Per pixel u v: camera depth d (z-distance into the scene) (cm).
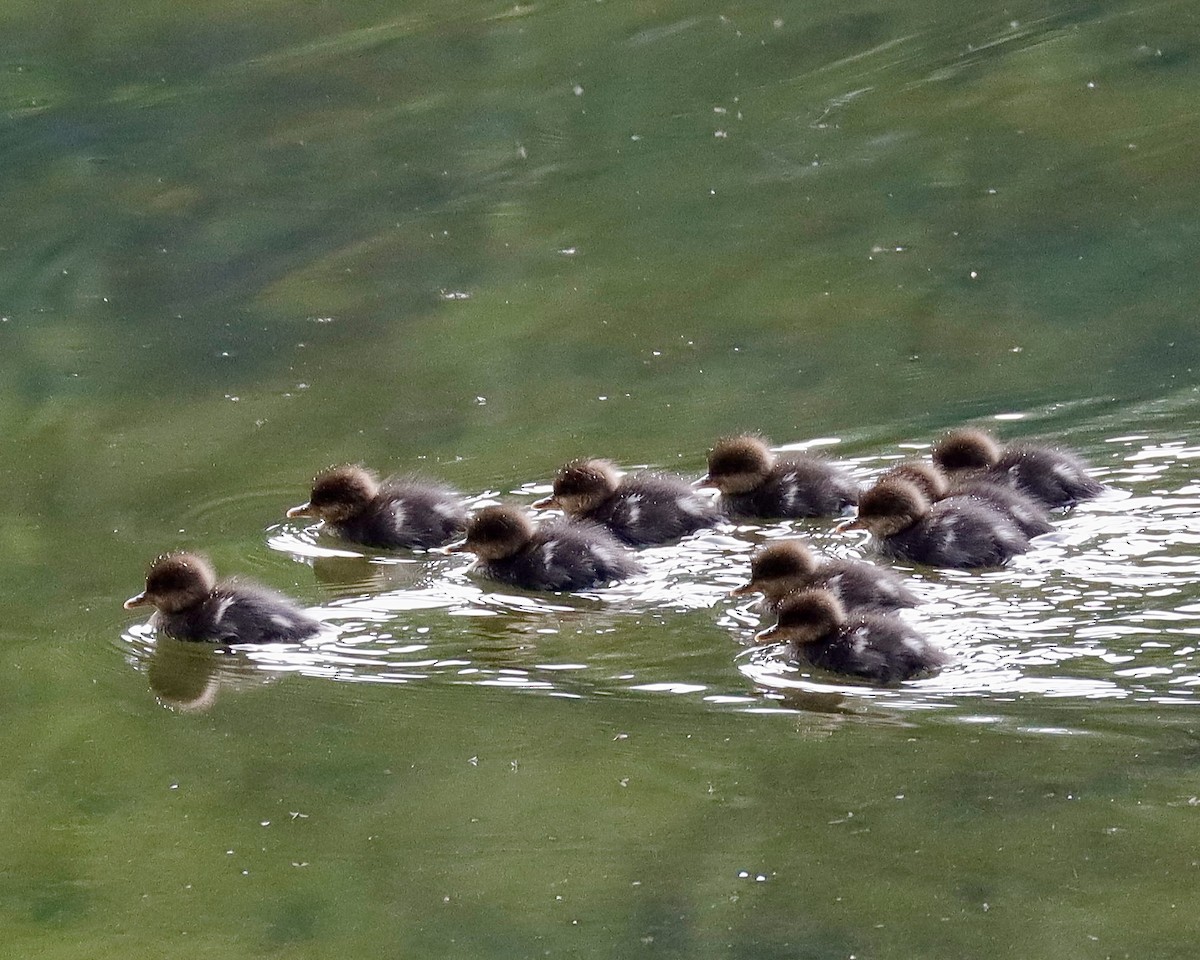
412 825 972
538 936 868
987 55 2459
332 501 1383
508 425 1580
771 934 856
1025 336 1719
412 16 2681
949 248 1944
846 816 948
